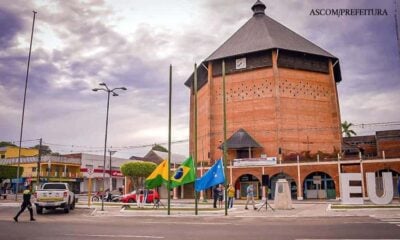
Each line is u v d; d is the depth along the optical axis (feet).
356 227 47.06
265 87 187.42
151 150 257.75
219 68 200.64
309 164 160.04
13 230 48.60
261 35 200.64
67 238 40.63
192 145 222.07
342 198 92.68
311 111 189.88
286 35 205.36
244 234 42.34
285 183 89.92
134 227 51.75
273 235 40.93
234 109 192.95
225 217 69.41
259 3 223.92
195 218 68.54
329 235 40.06
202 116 212.23
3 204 119.34
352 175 93.15
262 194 163.73
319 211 77.97
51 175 231.30
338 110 196.13
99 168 268.41
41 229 49.70
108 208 101.76
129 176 196.54
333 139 191.01
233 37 214.69
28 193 63.82
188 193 188.75
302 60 194.80
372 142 214.07
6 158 248.32
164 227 51.42
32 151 274.98
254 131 185.57
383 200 88.33
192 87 232.53
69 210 92.79
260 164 167.73
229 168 173.06
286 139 180.55
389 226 47.70
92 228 50.70
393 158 147.84
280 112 181.47
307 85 192.54
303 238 38.22
